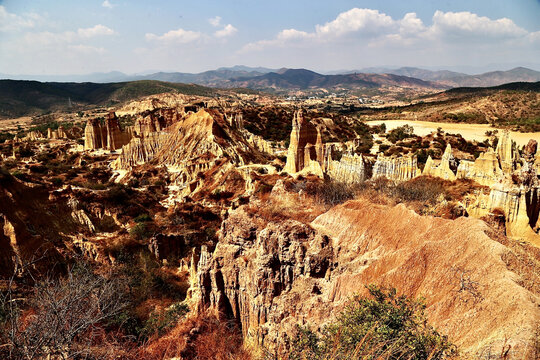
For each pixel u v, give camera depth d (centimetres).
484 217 3581
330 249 2836
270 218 3284
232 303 3136
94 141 12725
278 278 2864
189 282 4288
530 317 1527
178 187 8806
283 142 13625
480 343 1581
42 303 1761
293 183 5669
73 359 1717
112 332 2741
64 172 9388
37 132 16400
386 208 3077
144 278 4169
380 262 2469
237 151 9944
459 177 4972
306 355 1912
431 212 3447
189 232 5422
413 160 5569
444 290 2042
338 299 2506
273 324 2611
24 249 3966
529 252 2245
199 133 10656
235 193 7488
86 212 5366
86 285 2314
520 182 3666
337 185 5059
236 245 3206
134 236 5084
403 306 1938
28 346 1481
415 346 1591
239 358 2669
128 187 7306
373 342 1625
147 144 11138
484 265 1984
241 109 17950
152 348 2886
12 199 4344
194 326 3050
